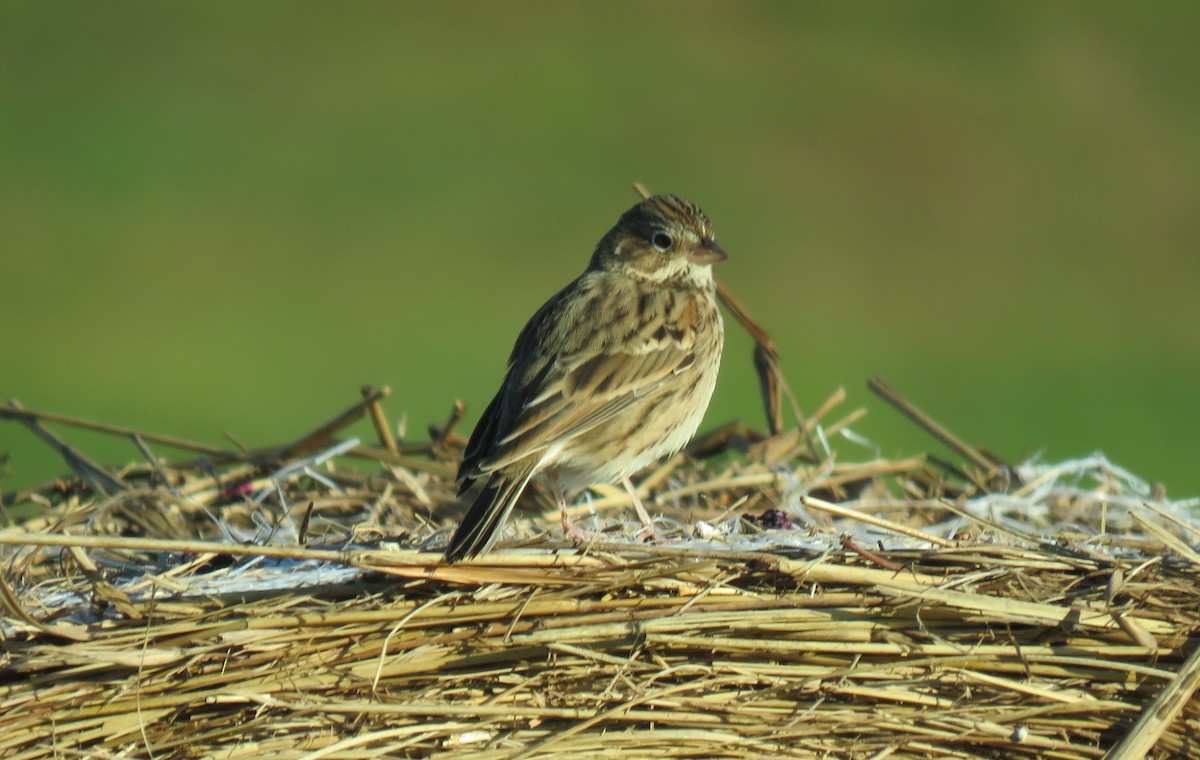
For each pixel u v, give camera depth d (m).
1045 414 16.78
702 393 8.44
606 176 24.03
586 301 8.34
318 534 7.46
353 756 5.80
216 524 7.77
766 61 28.80
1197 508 9.23
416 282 20.58
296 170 23.92
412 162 24.22
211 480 8.61
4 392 16.95
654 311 8.25
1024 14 30.81
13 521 8.30
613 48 29.56
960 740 6.00
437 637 6.02
